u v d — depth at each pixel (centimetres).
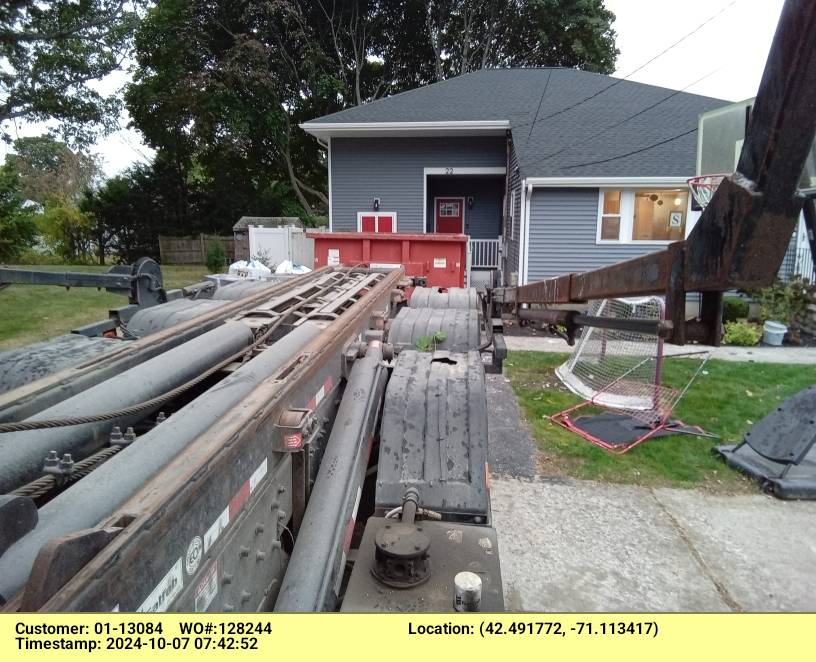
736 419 566
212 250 2088
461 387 258
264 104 2255
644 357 634
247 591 149
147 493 111
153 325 337
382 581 166
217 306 366
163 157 2514
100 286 401
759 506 406
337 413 232
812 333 945
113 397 171
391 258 823
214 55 2341
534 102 1518
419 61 2903
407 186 1553
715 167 752
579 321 323
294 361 204
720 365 768
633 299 604
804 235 1004
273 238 1673
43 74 1077
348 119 1493
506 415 576
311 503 188
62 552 88
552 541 357
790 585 318
